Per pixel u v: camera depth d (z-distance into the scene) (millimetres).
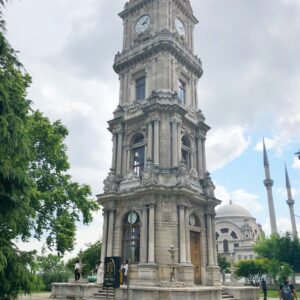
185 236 38719
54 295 39000
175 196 39500
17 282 13727
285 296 24453
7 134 13594
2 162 13961
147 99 45531
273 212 107000
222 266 99000
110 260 24938
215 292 31203
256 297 39344
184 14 54938
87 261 75625
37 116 32438
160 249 37406
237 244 131000
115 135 47656
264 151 115562
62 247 31891
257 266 86250
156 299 29891
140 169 44875
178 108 44062
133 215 40906
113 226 42250
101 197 43406
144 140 44688
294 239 76562
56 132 34812
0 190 14094
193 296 28859
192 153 46906
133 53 49938
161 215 38688
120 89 50500
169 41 46906
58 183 33781
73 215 34312
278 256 76500
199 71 52969
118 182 44469
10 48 15227
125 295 32406
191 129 48031
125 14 54625
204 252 42281
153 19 50531
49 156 32375
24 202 14820
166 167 41562
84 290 36125
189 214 41125
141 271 36469
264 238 91125
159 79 45750
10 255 13859
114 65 51531
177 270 36531
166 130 43219
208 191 44562
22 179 14461
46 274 56844
